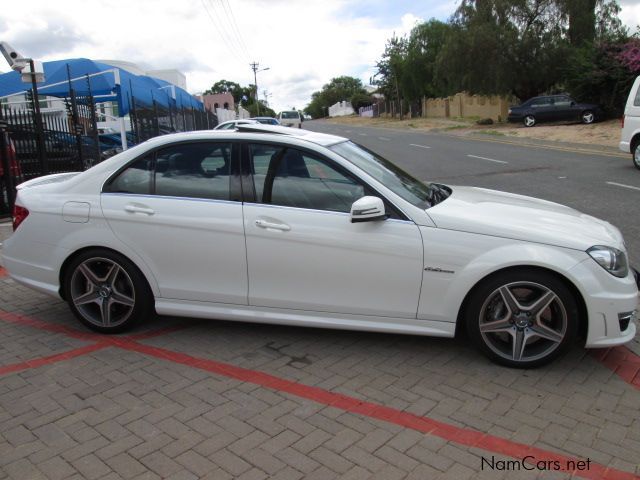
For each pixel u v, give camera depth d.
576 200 9.95
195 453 2.95
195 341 4.38
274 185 4.07
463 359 4.02
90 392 3.61
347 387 3.64
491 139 25.58
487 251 3.71
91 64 15.16
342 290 3.96
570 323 3.71
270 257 4.01
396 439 3.06
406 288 3.86
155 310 4.40
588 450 2.96
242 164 4.14
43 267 4.48
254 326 4.64
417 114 58.09
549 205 4.49
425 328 3.92
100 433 3.14
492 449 2.97
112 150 16.33
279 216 3.98
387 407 3.39
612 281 3.66
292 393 3.57
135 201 4.25
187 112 28.58
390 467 2.83
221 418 3.28
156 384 3.71
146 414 3.34
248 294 4.13
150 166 4.32
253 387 3.65
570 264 3.62
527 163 15.85
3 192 9.77
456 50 32.97
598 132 22.84
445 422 3.23
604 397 3.49
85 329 4.66
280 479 2.74
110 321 4.49
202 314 4.25
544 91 33.69
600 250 3.69
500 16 32.25
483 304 3.80
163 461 2.88
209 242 4.10
